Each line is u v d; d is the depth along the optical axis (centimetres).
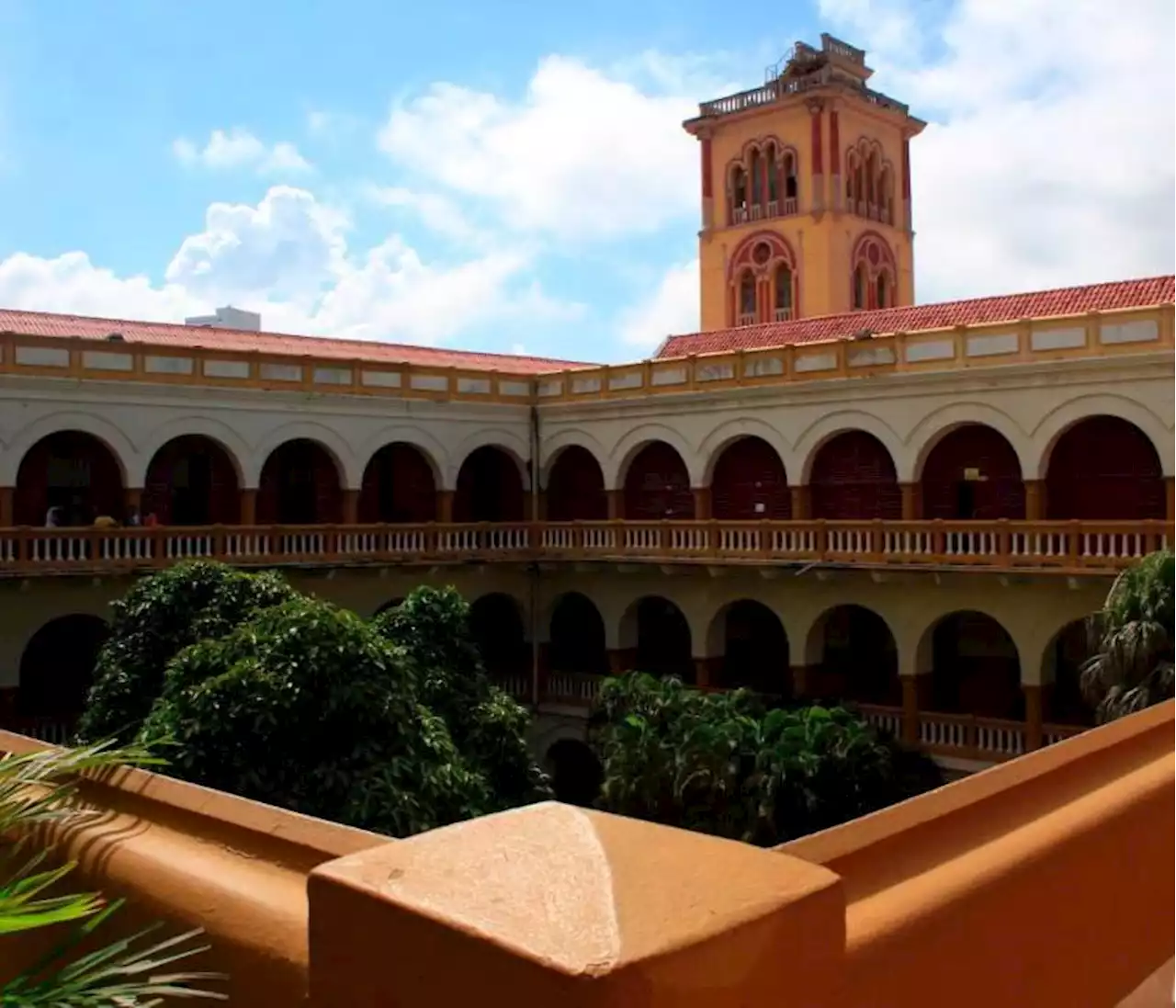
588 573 3122
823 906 231
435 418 3138
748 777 1988
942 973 298
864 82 5200
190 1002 308
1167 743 499
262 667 1260
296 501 3081
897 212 5338
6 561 2328
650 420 3075
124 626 1684
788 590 2745
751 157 5166
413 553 2914
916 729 2545
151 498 2838
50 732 2466
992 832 366
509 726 1770
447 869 236
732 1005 209
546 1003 196
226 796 381
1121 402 2295
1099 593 2283
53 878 327
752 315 5162
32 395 2488
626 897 220
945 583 2494
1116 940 393
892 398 2634
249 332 3453
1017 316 2894
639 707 2280
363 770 1238
